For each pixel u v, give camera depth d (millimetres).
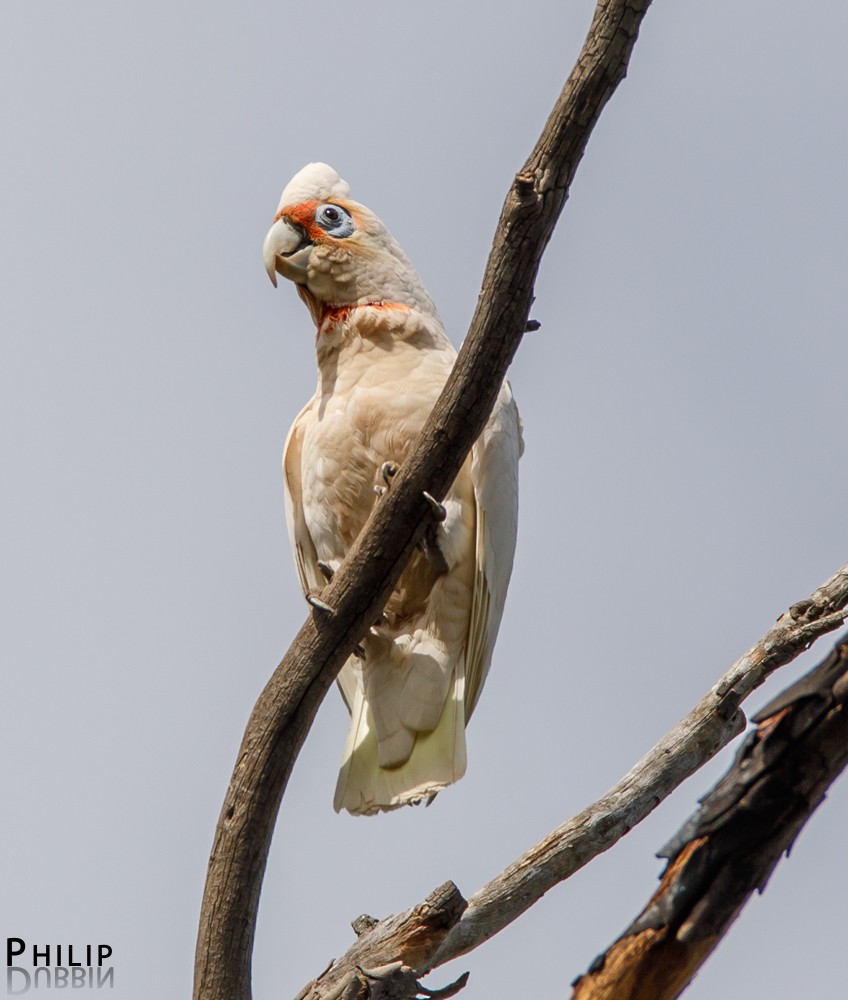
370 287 13680
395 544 10297
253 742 10312
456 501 13055
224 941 9992
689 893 8336
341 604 10336
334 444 13266
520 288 9336
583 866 10086
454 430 9953
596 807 10062
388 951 9375
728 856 8312
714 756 10172
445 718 12891
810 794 8227
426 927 9375
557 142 8922
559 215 9164
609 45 8703
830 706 8141
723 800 8359
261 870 10180
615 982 8367
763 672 9906
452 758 12617
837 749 8172
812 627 9688
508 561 13477
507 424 13523
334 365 13711
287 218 13906
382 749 12867
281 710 10320
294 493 14102
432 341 13602
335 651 10391
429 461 10062
